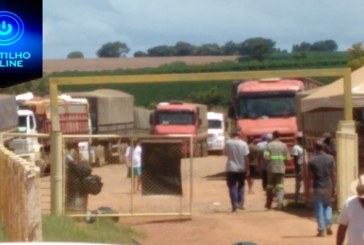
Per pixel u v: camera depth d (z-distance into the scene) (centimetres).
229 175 3584
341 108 3556
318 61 13700
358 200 1652
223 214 3531
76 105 6700
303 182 3809
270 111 5462
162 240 2916
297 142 5106
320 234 2939
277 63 13538
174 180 3325
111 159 5606
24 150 4366
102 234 2730
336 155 3294
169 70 13288
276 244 2820
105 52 16175
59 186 3175
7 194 2231
